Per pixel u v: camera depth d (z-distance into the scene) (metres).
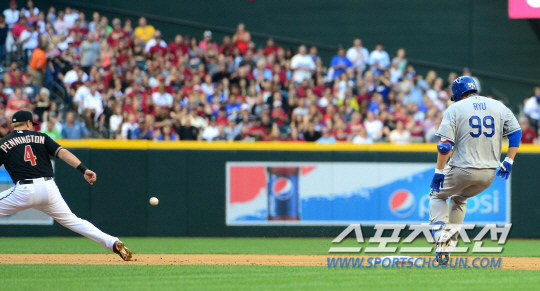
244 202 41.91
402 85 56.06
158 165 41.84
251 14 67.19
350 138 48.12
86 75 51.25
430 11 66.69
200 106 49.22
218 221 41.78
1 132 43.97
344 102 52.47
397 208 41.94
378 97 53.28
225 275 22.34
